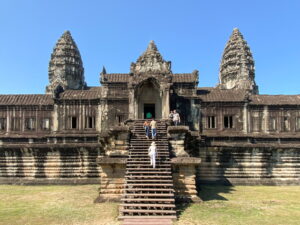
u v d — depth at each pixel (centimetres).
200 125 3581
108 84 3700
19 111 3925
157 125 2500
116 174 2006
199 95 3859
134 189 1706
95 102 3753
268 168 3188
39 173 3186
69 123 3762
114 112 3631
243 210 1781
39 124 3881
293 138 3694
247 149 3186
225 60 6731
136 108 3134
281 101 3862
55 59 6481
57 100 3788
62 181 3139
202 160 3178
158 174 1859
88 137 3659
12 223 1507
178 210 1725
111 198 1981
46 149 3184
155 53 3275
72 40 6738
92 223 1473
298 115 3800
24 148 3189
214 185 3091
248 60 6512
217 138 3631
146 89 3347
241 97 3822
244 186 3031
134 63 3300
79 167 3188
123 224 1416
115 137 2142
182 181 1981
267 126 3756
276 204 2006
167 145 2139
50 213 1703
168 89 3072
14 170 3222
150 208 1599
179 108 3506
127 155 2077
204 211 1716
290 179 3161
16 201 2122
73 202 2036
